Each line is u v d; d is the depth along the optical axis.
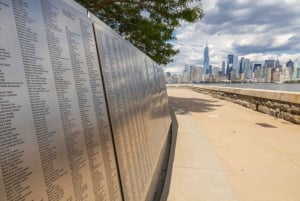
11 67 1.05
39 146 1.16
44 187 1.14
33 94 1.17
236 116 10.86
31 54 1.20
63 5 1.64
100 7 9.24
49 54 1.37
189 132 7.28
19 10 1.16
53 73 1.38
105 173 1.84
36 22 1.28
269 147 5.94
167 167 4.50
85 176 1.53
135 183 2.55
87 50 1.92
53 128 1.29
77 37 1.77
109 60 2.43
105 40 2.42
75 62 1.68
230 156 5.23
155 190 3.77
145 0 9.79
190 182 3.81
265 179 4.07
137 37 11.95
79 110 1.61
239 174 4.26
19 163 1.02
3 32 1.04
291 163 4.83
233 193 3.47
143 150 3.19
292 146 6.03
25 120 1.09
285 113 9.84
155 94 5.39
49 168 1.20
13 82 1.05
